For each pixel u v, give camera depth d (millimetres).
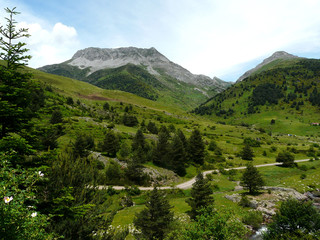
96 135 83500
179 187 63875
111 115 154250
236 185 66750
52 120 64438
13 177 7066
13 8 10883
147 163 74750
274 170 84438
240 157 108625
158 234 23859
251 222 35906
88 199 11609
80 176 11555
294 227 24344
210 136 148125
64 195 9922
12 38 11188
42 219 7227
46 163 11250
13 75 11039
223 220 15547
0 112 10266
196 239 15938
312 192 57188
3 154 8102
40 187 9547
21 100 11492
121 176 59562
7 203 6246
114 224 33438
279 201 47281
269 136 177000
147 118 187750
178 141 80000
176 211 41875
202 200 35688
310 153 117125
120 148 77062
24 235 6473
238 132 174625
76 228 9703
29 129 12188
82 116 111062
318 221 23547
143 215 25000
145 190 55781
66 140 65938
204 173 80062
